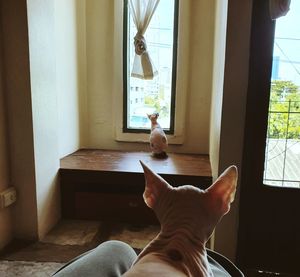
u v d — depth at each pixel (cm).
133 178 234
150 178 101
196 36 293
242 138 178
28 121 201
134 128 310
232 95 175
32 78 198
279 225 185
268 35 168
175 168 244
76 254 197
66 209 247
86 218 247
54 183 234
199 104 302
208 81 298
